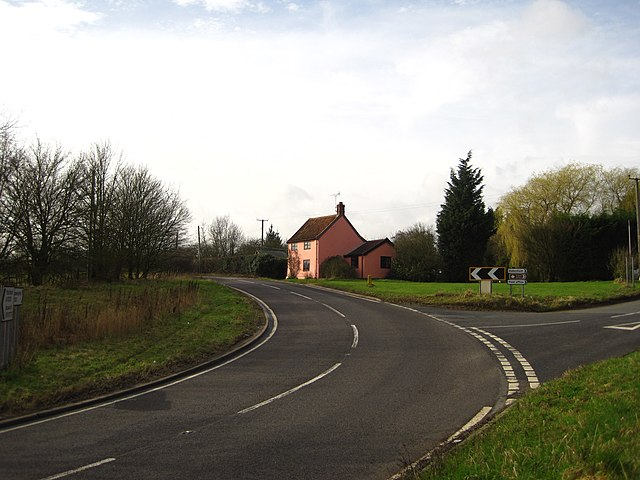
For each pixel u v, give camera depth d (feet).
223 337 58.13
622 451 17.47
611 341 51.39
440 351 49.57
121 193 131.54
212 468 21.80
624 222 164.04
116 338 52.31
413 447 24.18
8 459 23.20
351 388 36.29
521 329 62.28
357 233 216.95
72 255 103.14
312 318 77.56
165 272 160.97
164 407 32.24
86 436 26.50
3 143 87.10
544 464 17.93
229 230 371.35
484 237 177.27
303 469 21.58
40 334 47.34
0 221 89.20
